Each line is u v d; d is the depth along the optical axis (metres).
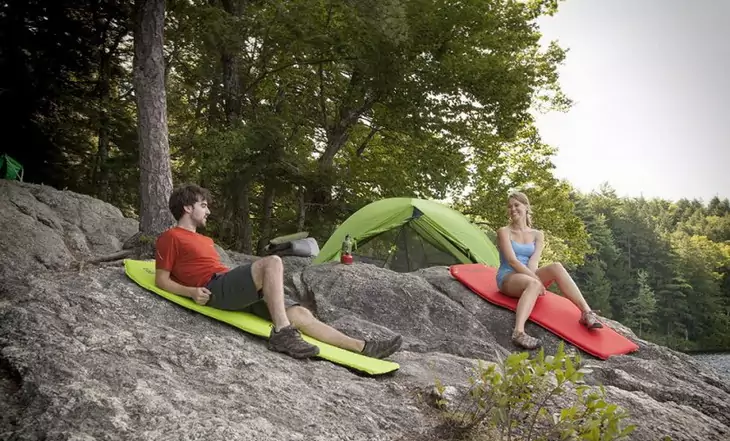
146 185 8.56
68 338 3.39
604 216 71.00
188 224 4.86
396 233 9.77
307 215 16.45
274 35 13.56
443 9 15.33
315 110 18.02
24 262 7.00
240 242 14.94
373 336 5.50
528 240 6.69
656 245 72.44
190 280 4.69
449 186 17.12
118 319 4.05
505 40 16.69
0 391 2.85
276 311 4.32
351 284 6.68
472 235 9.85
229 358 3.69
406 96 15.65
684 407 4.61
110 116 13.74
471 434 3.40
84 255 8.12
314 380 3.79
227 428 2.75
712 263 76.19
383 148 19.69
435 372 4.52
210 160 12.54
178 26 14.00
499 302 6.58
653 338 62.53
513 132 16.33
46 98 12.89
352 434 3.14
